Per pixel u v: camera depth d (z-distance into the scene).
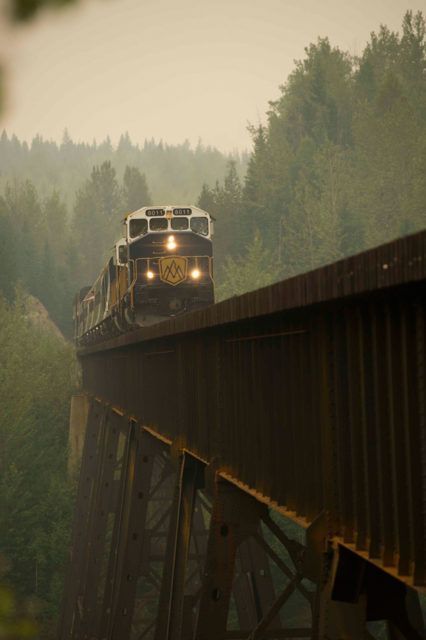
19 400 115.75
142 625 74.00
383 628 75.81
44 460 110.44
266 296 17.77
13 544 93.69
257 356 21.78
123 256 76.94
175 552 30.25
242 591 43.03
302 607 86.31
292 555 23.42
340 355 15.83
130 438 46.44
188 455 31.05
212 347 26.75
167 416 35.41
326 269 14.09
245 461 23.31
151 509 85.06
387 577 15.36
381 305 13.70
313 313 17.14
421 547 12.80
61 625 72.12
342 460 15.92
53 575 89.38
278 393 20.17
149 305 72.69
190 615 29.84
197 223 74.50
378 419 13.91
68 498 96.94
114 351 59.78
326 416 16.56
